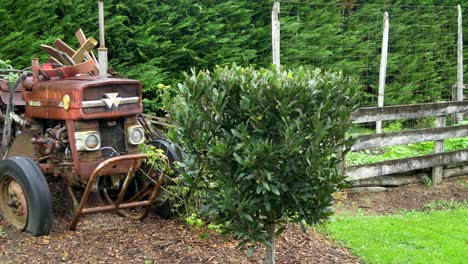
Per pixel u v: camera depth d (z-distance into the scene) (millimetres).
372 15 12914
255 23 11555
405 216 6695
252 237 4133
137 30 9703
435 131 8195
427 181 8289
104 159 5352
